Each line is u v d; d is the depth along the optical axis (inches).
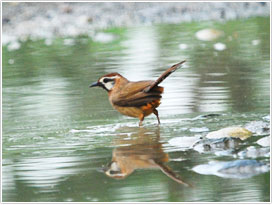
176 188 308.8
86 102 569.6
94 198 301.9
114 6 1269.7
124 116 507.8
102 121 490.0
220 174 328.5
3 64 821.2
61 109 540.1
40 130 461.7
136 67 732.7
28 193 313.4
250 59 754.2
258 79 630.5
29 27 1098.7
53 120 496.7
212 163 342.3
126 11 1228.5
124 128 461.7
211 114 489.4
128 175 335.6
